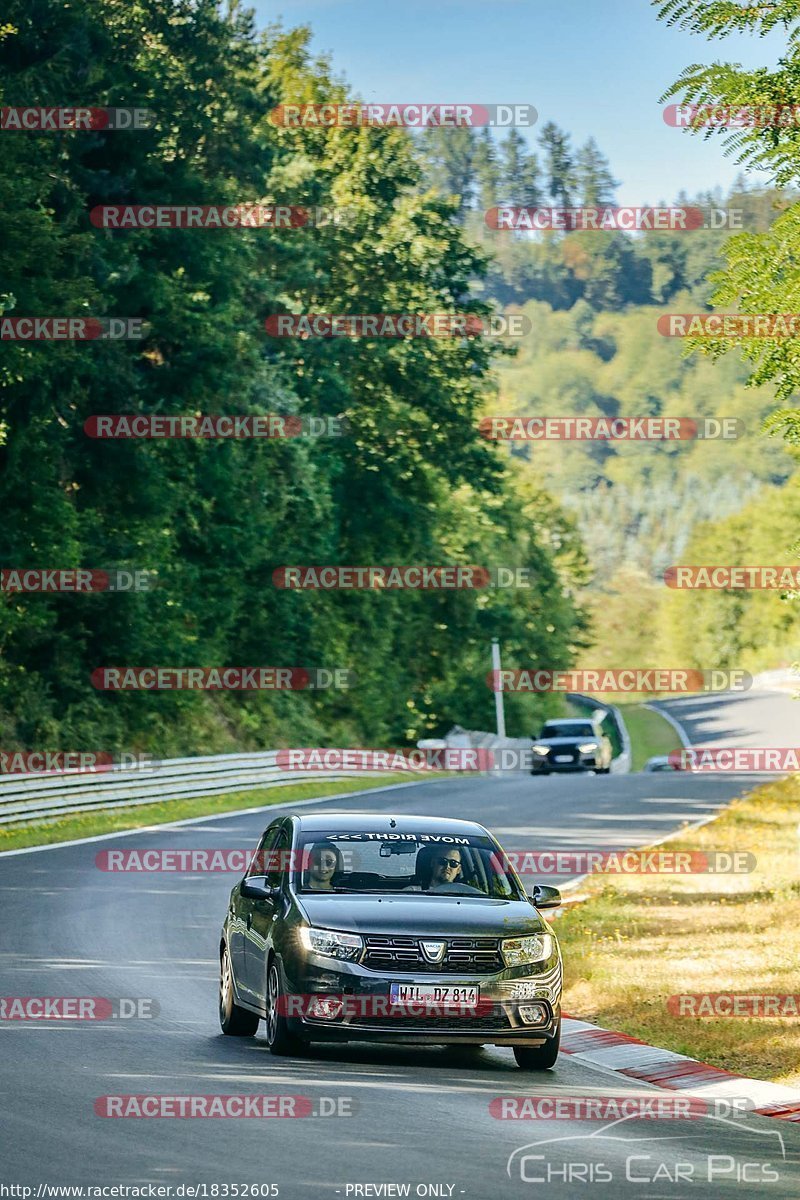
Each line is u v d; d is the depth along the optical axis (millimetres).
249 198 146000
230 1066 29328
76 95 111812
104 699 119375
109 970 41938
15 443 105125
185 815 95750
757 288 39125
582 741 158000
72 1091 26484
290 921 30797
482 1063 32031
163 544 124688
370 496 173500
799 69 36906
